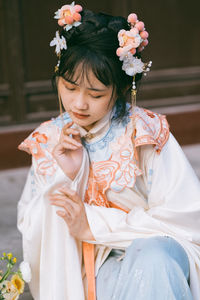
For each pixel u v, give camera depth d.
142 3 4.52
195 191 1.63
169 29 4.69
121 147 1.63
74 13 1.45
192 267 1.55
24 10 4.17
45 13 4.24
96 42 1.42
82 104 1.48
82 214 1.62
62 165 1.61
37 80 4.37
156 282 1.42
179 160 1.65
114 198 1.66
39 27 4.25
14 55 4.23
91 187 1.67
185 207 1.62
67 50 1.44
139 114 1.65
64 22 1.48
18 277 1.69
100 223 1.61
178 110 4.80
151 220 1.59
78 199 1.61
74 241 1.66
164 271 1.42
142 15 4.56
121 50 1.42
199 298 1.57
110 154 1.64
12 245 2.84
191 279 1.56
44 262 1.69
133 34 1.43
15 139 4.30
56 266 1.65
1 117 4.34
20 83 4.30
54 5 4.25
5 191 3.84
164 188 1.63
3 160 4.29
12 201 3.63
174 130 4.80
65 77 1.47
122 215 1.63
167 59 4.77
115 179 1.62
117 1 4.42
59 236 1.66
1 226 3.15
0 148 4.26
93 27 1.44
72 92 1.49
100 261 1.68
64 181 1.62
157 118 1.69
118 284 1.50
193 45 4.81
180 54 4.80
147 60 4.69
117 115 1.64
